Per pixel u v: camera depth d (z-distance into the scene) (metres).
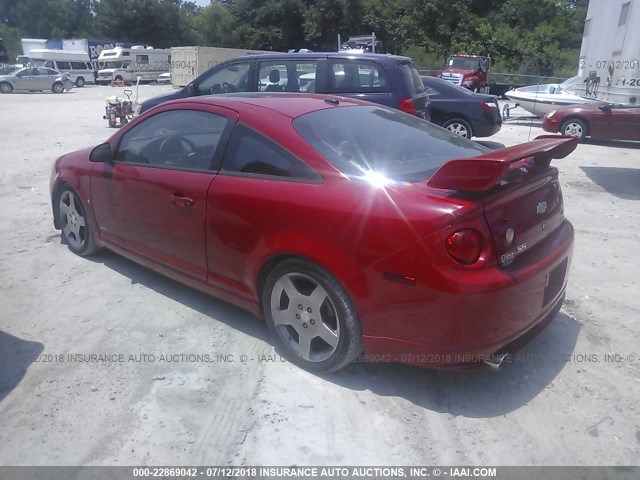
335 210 3.13
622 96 7.75
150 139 4.32
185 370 3.52
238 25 54.72
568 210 7.21
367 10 46.41
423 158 3.55
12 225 6.33
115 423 3.05
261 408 3.17
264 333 3.95
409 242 2.89
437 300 2.86
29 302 4.41
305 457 2.82
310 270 3.27
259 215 3.43
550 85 17.58
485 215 2.89
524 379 3.47
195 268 3.98
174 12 64.06
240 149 3.70
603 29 8.46
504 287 2.88
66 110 21.03
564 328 4.09
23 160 10.32
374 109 4.23
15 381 3.41
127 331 3.98
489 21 42.88
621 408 3.21
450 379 3.45
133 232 4.44
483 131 12.04
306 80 8.40
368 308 3.08
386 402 3.23
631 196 8.02
